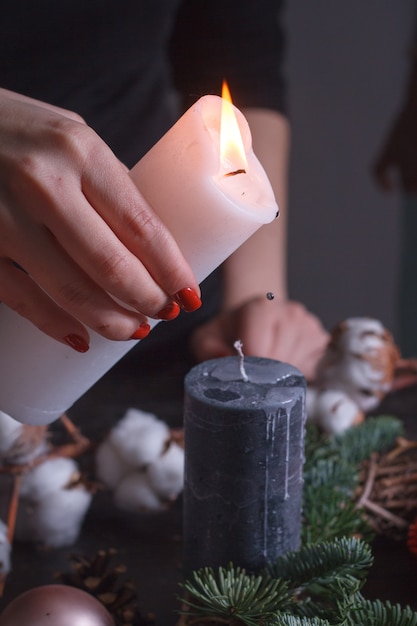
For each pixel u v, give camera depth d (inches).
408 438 34.4
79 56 44.7
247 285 46.0
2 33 42.9
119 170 21.3
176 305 22.3
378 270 103.9
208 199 21.7
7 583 27.2
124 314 22.1
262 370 25.3
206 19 48.8
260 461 23.7
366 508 28.7
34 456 29.0
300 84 100.3
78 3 43.3
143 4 44.9
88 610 23.6
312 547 23.8
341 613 21.6
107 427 35.2
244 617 22.4
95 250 21.0
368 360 34.4
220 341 39.9
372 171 73.7
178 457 29.8
